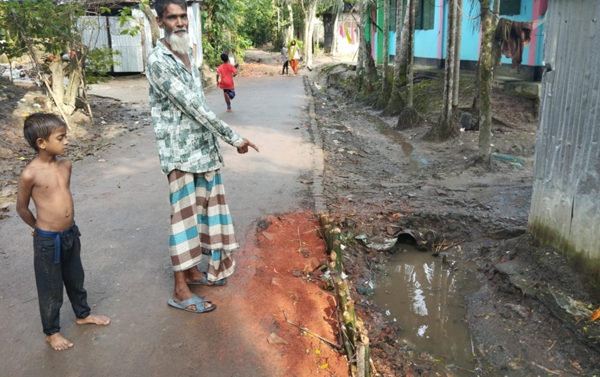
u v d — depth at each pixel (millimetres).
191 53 3379
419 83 14539
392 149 9938
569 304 3918
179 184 3352
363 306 4359
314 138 9633
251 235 4863
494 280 4707
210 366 3008
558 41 4270
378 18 20469
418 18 17578
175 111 3250
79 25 17250
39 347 3184
